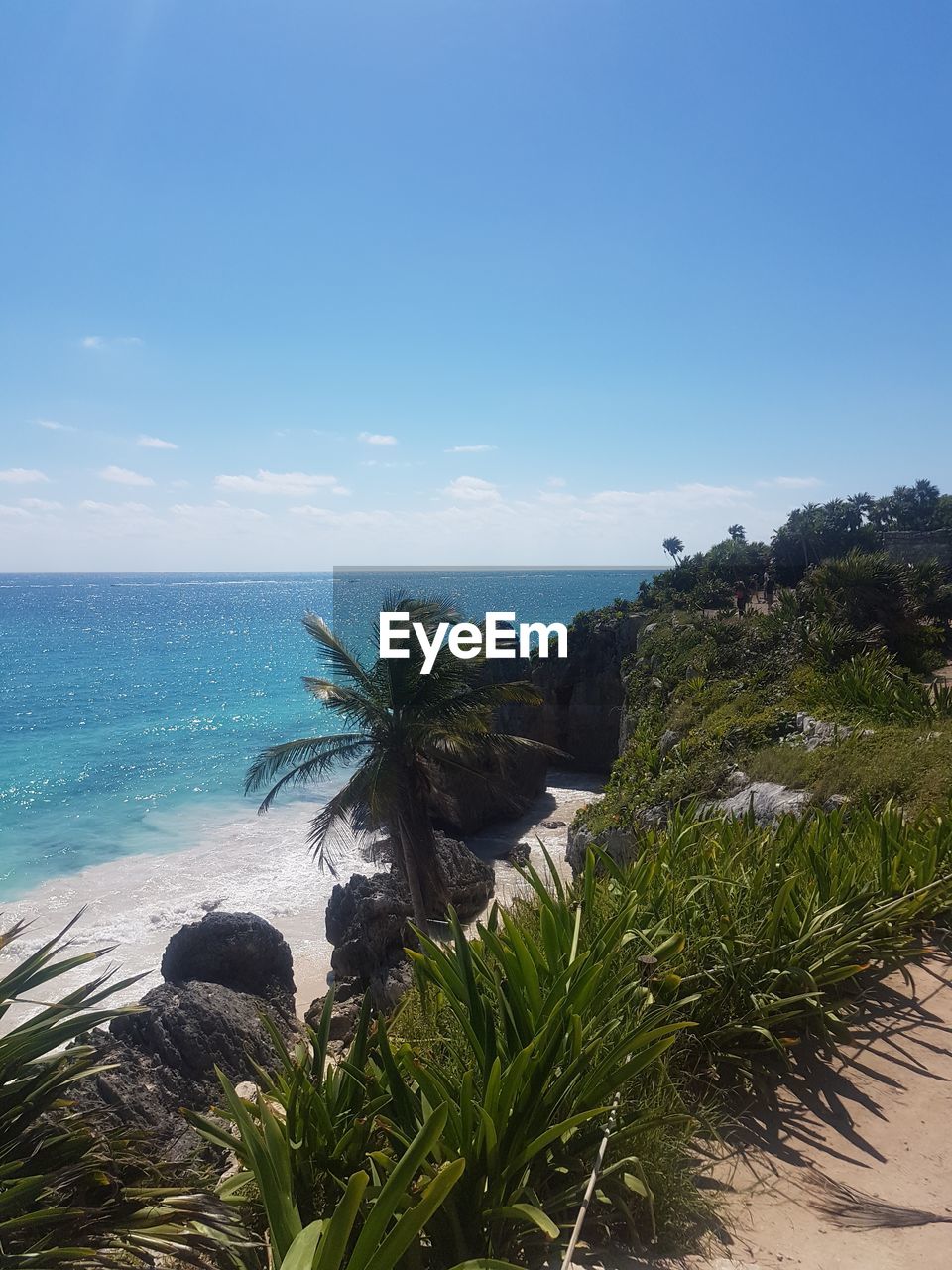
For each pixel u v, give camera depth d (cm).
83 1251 240
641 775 2078
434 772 2495
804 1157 370
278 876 3180
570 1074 306
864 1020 491
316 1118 298
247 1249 281
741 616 3634
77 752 5662
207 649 13062
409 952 366
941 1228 319
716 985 442
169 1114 1159
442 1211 271
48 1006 286
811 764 1437
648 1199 306
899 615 2703
